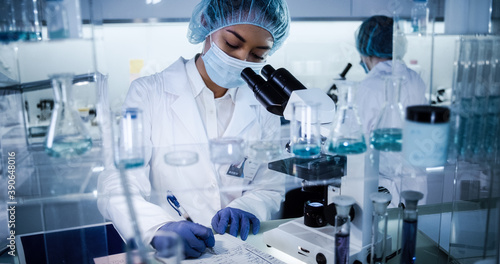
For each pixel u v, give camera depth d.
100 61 1.33
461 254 1.35
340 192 1.35
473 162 1.31
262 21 1.94
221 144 1.37
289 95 1.48
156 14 3.49
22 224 1.32
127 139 1.23
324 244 1.29
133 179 1.66
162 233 1.05
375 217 1.24
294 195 2.08
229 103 2.28
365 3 3.80
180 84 2.16
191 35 2.22
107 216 1.47
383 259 1.27
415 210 1.17
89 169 1.26
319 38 3.92
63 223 1.29
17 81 1.20
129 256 0.99
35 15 1.19
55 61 1.18
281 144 1.54
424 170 1.47
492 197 1.28
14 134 1.24
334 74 4.00
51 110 1.22
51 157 1.23
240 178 2.08
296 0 3.67
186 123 2.08
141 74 3.62
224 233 1.49
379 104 1.64
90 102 1.20
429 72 1.36
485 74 1.26
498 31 1.24
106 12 3.40
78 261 1.30
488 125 1.27
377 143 1.22
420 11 1.35
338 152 1.24
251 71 1.60
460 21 1.30
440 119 1.12
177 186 2.03
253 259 1.28
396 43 1.39
